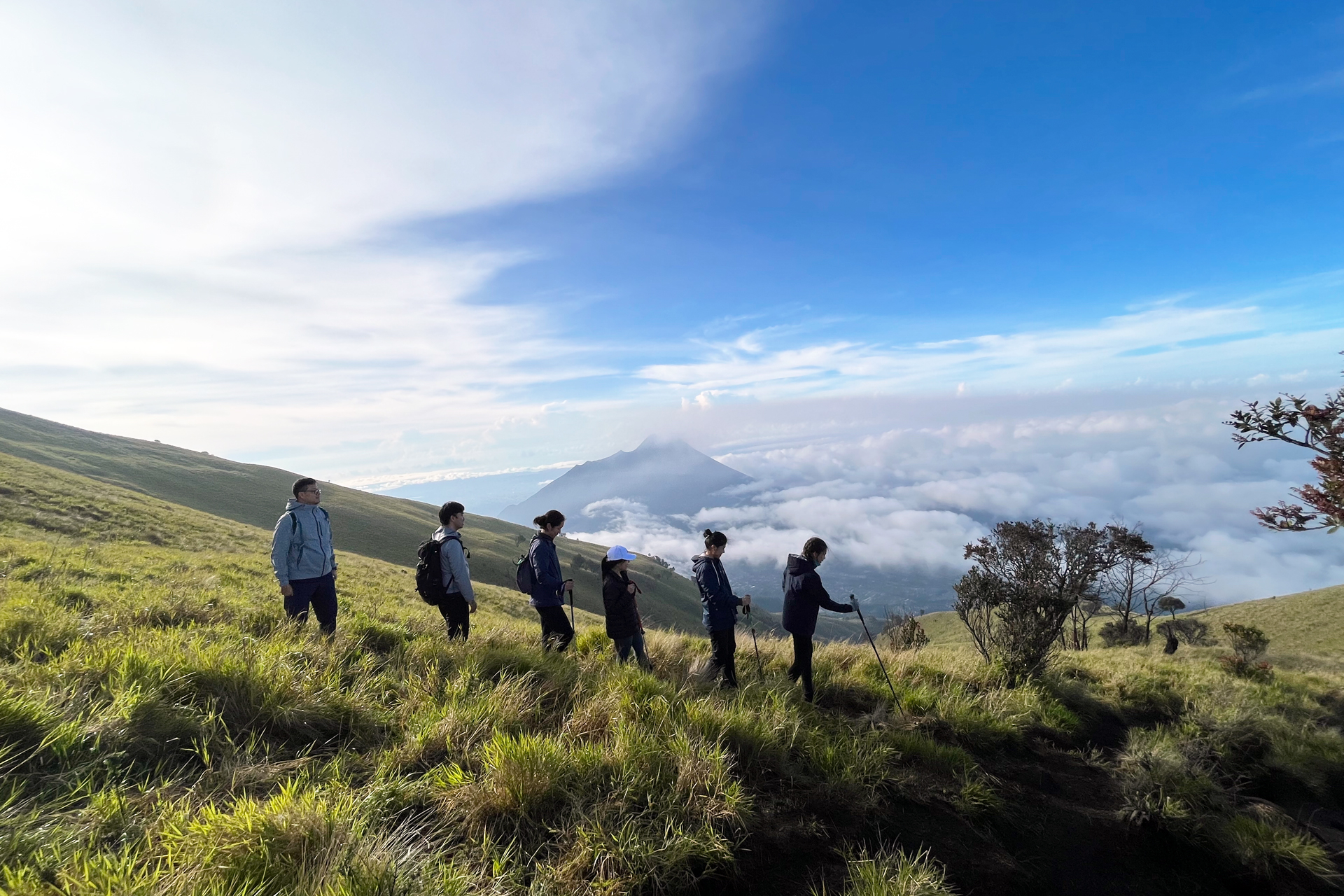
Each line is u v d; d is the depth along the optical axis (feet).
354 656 18.74
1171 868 15.21
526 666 19.34
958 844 14.06
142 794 9.96
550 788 11.67
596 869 10.18
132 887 7.45
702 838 11.26
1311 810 20.03
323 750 12.98
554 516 24.59
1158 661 39.81
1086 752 22.07
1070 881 14.02
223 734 12.44
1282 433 20.75
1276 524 20.83
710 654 24.99
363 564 101.14
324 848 8.86
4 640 14.58
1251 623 159.84
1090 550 31.17
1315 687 37.06
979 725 20.80
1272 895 14.79
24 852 7.91
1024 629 30.17
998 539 32.63
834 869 12.03
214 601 25.02
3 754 9.39
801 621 22.35
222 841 8.63
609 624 22.34
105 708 11.77
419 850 9.53
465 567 23.21
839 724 19.29
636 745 13.37
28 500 83.51
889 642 41.09
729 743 15.17
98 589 27.84
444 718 14.19
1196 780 18.13
